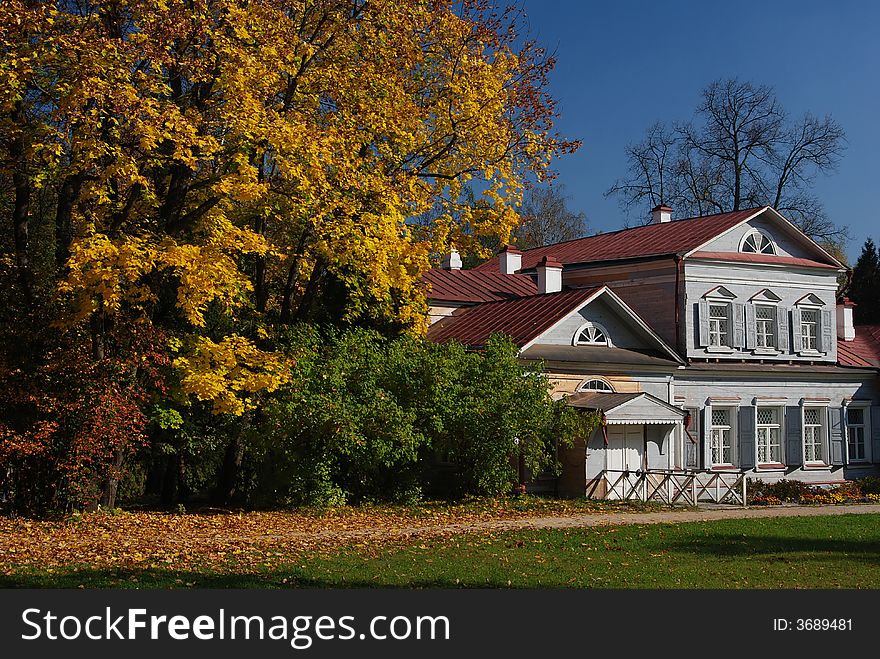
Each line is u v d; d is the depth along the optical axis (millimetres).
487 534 18953
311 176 21203
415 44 25391
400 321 26547
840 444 37844
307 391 23031
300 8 22906
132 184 20422
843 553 16578
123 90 18500
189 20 19766
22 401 19984
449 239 26641
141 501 27594
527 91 26750
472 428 24906
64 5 20141
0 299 21391
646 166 58781
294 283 26953
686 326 33625
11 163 19906
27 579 12812
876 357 40062
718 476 27844
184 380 20500
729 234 35281
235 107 20328
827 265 37562
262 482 24469
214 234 20328
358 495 24844
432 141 26219
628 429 29734
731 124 54000
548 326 28750
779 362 36094
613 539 18109
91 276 18328
